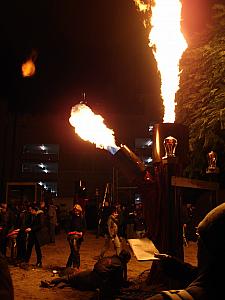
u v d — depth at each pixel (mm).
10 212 13352
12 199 23062
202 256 1285
